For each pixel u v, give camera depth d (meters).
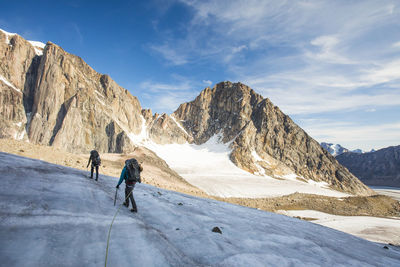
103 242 3.59
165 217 6.48
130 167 6.02
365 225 33.19
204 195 46.41
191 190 45.78
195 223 6.66
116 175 22.95
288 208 51.31
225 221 8.07
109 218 4.61
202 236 5.57
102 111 105.75
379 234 27.83
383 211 56.44
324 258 6.26
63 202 4.91
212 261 4.28
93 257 3.13
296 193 65.06
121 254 3.41
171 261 3.70
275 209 49.44
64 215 4.17
